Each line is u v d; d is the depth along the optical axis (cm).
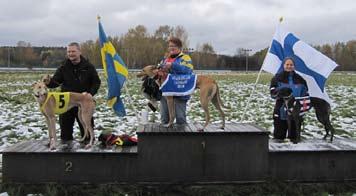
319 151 629
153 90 691
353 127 1133
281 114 739
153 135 604
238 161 617
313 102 748
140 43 8519
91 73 728
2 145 885
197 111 1441
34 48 10669
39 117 1267
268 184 614
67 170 604
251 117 1314
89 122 652
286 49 797
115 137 664
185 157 610
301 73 762
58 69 736
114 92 761
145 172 609
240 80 4253
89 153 604
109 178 609
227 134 611
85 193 588
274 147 651
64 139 727
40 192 595
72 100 640
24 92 2353
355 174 639
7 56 10112
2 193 587
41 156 601
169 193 597
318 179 633
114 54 765
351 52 10500
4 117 1265
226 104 1719
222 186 609
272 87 732
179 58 677
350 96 2203
